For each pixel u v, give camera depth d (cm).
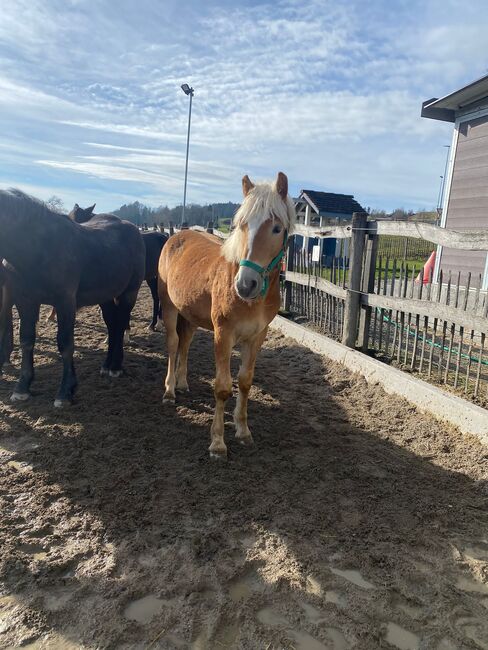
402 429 406
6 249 380
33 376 447
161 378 519
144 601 214
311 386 511
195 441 373
